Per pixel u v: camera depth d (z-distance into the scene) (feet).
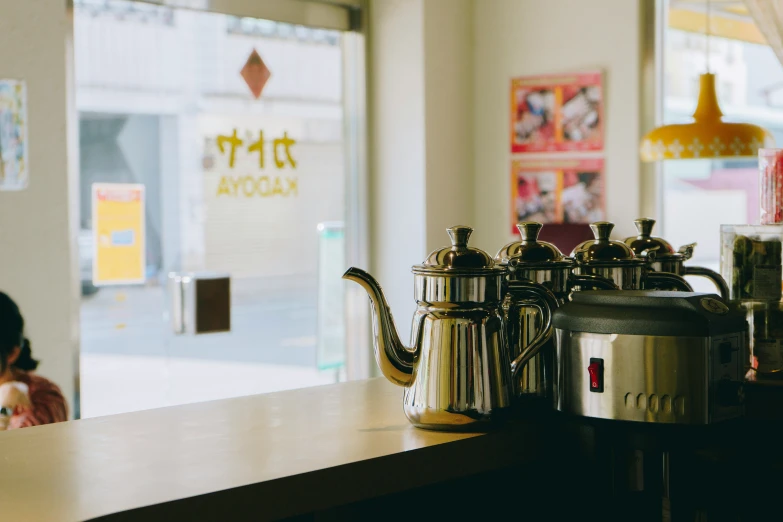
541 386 4.92
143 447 4.15
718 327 4.42
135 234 11.27
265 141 12.76
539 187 13.51
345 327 13.91
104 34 10.85
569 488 4.95
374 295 4.54
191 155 11.87
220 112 12.19
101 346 10.94
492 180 13.94
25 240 9.71
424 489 4.68
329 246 13.64
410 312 13.56
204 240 12.07
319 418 4.76
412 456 4.07
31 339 9.83
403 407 4.66
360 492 3.90
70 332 10.18
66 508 3.27
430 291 4.46
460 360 4.39
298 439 4.28
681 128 9.38
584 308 4.66
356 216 13.92
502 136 13.80
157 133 11.49
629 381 4.47
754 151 9.19
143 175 11.34
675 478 4.41
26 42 9.61
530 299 4.98
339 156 13.73
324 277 13.58
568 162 13.24
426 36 13.21
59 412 10.09
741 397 4.65
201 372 12.10
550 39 13.26
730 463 4.38
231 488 3.51
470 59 14.03
